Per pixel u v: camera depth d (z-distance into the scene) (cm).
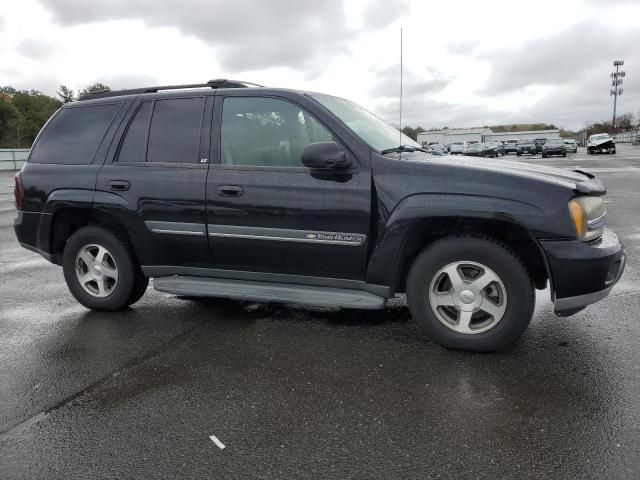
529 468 234
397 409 288
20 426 283
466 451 248
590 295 329
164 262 434
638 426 264
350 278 382
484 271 347
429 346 374
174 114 427
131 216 428
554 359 345
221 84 423
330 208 368
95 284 473
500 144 5353
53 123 476
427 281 359
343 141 371
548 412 279
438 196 343
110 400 309
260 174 388
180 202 410
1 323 452
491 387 309
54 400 311
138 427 278
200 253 417
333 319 438
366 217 360
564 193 327
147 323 441
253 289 407
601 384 309
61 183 450
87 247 465
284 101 392
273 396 307
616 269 341
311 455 249
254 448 256
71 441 267
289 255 389
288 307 473
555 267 327
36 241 471
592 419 271
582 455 242
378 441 258
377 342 384
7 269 671
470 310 353
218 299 505
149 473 239
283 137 390
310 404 297
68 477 238
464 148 4634
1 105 6006
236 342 393
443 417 278
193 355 371
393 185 354
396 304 474
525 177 335
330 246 374
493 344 349
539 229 325
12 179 2788
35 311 487
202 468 241
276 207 381
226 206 395
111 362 363
